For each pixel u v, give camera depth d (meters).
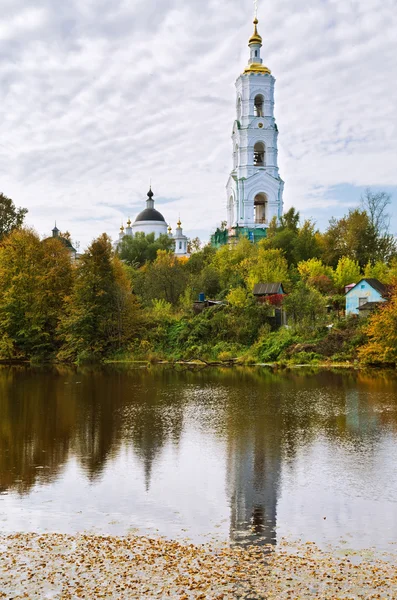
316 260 102.44
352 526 19.77
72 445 30.98
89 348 80.19
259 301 84.12
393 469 26.16
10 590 15.31
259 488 23.80
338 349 70.19
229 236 121.75
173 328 84.75
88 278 82.38
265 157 125.31
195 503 22.11
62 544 18.19
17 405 43.22
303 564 16.78
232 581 15.73
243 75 124.12
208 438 32.34
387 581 15.71
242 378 58.88
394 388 49.69
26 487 24.05
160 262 110.44
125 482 24.70
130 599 14.89
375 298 78.38
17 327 82.81
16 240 85.94
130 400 45.19
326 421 36.31
